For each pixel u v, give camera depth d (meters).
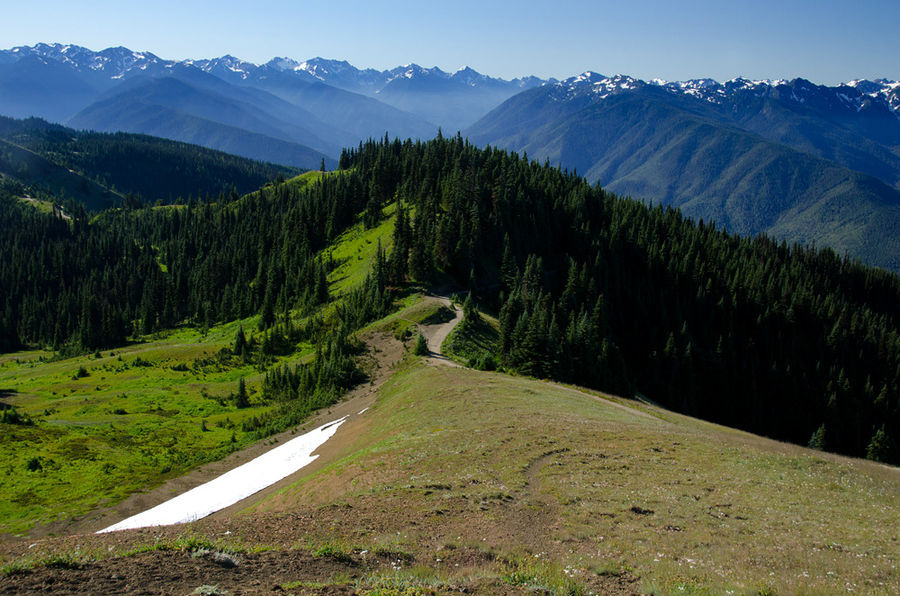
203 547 19.19
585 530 22.58
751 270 173.75
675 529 22.62
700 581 17.27
